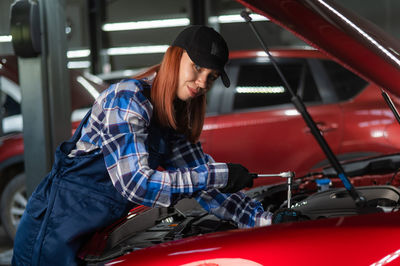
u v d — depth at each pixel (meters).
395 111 1.58
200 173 1.33
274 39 13.31
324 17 1.09
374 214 1.10
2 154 4.04
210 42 1.33
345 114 3.95
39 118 2.95
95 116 1.40
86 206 1.38
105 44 12.94
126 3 16.73
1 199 4.02
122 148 1.31
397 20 14.70
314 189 2.08
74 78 4.49
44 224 1.39
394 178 2.03
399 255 0.97
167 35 17.11
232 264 1.06
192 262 1.09
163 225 1.68
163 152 1.47
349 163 2.38
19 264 1.45
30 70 2.94
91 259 1.37
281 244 1.05
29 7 2.83
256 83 4.20
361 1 15.02
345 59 1.21
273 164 4.00
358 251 0.99
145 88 1.39
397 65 1.12
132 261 1.16
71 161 1.41
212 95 4.18
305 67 4.17
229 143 4.02
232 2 13.38
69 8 14.50
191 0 10.25
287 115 4.02
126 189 1.30
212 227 1.60
